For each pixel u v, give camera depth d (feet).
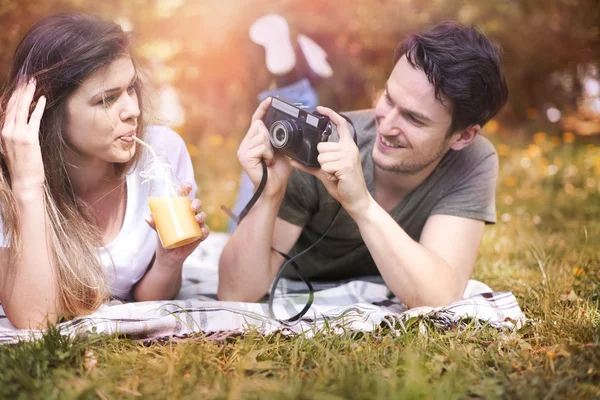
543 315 7.95
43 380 6.04
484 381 6.01
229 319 7.62
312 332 7.27
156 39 21.47
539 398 5.85
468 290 8.92
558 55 29.22
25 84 7.27
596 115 31.68
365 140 8.73
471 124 7.91
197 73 23.44
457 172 8.70
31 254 7.42
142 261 8.38
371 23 23.73
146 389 5.90
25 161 7.30
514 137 26.17
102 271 7.97
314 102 13.41
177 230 7.45
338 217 8.87
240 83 22.95
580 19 28.25
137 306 7.68
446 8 24.77
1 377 5.98
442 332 7.45
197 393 5.80
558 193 16.63
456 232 8.54
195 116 24.94
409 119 7.71
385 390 5.77
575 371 6.21
